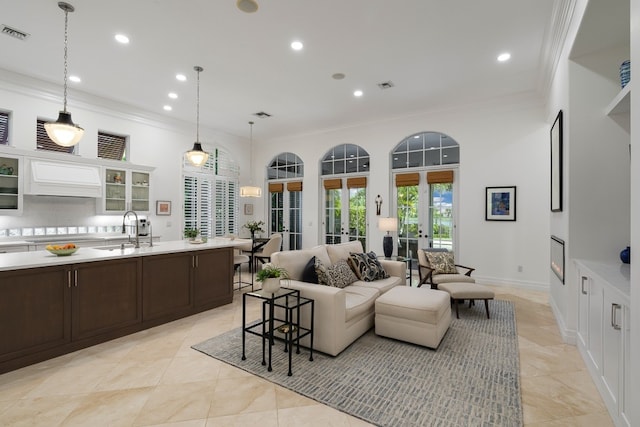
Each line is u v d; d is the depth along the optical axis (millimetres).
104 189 5312
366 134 6703
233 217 7887
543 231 5035
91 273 2951
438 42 3613
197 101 5516
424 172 6184
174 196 6590
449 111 5770
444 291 3617
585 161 2990
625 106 2645
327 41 3592
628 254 2695
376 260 4195
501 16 3141
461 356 2766
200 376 2432
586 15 2484
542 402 2129
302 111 6004
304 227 7582
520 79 4574
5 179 4469
